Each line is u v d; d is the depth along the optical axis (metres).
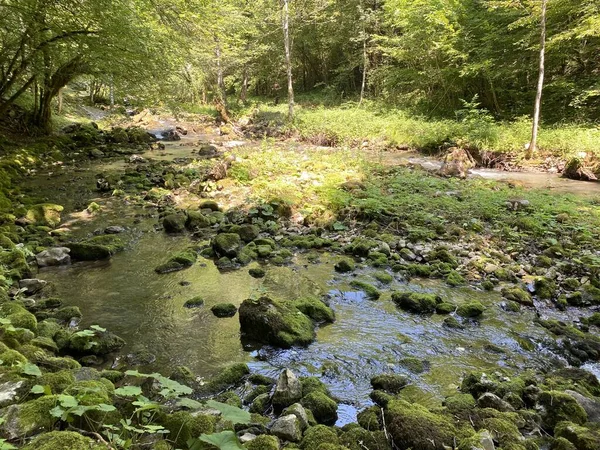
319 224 8.45
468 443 2.70
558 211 8.77
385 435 2.95
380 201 9.22
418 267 6.43
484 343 4.56
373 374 3.99
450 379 3.90
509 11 16.70
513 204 9.28
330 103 31.31
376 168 12.49
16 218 8.27
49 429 2.34
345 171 11.91
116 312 5.11
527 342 4.57
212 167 12.38
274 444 2.68
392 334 4.75
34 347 3.58
